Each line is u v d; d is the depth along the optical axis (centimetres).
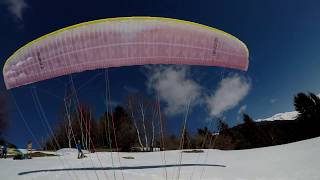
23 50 1034
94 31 951
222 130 4778
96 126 4447
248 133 4944
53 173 1503
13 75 1068
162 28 966
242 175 1456
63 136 4053
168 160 2256
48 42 989
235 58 1145
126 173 1521
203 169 1664
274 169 1554
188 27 996
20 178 1382
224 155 2523
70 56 988
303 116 4847
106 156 2662
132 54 976
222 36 1070
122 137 4300
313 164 1515
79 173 1509
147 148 3925
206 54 1066
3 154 2619
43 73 1034
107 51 968
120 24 948
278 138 4900
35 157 2605
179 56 1024
